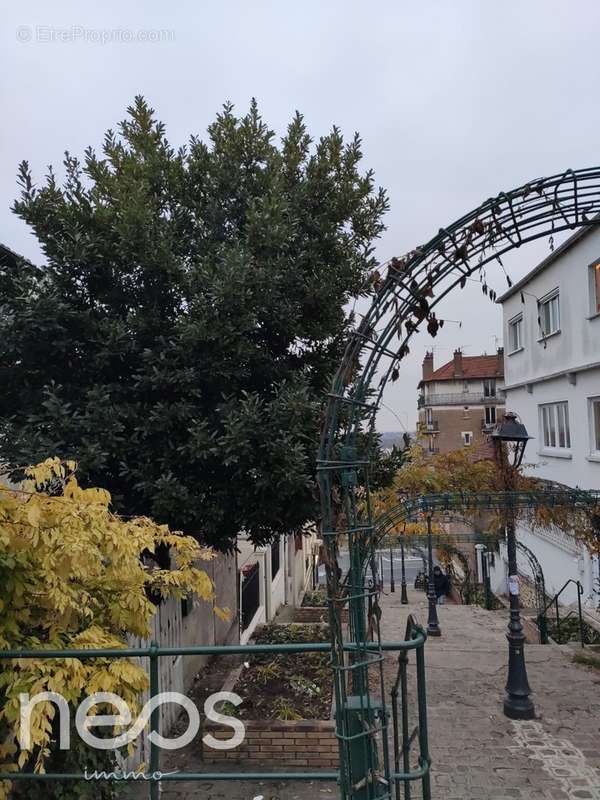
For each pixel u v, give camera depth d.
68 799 3.51
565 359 13.45
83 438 5.29
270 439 5.42
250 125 6.84
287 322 6.23
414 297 3.28
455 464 13.97
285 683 6.24
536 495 7.48
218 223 6.61
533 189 3.28
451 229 3.28
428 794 2.73
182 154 6.88
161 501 5.35
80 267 5.96
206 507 5.72
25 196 6.04
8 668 3.12
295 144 7.04
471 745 5.86
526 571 16.16
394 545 14.34
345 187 6.85
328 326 6.59
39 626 3.51
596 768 5.38
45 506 3.22
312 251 6.59
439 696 7.25
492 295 3.42
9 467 4.99
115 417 5.49
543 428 15.48
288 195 6.62
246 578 11.81
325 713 5.54
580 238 12.41
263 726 5.29
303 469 5.34
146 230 5.79
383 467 6.92
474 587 18.36
